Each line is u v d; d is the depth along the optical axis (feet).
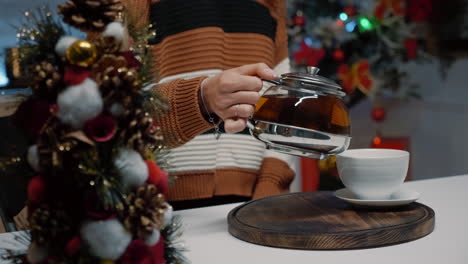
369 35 10.37
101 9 3.03
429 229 3.88
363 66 10.59
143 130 3.01
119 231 2.92
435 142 13.69
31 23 3.07
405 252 3.63
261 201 4.44
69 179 2.95
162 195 3.03
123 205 2.95
